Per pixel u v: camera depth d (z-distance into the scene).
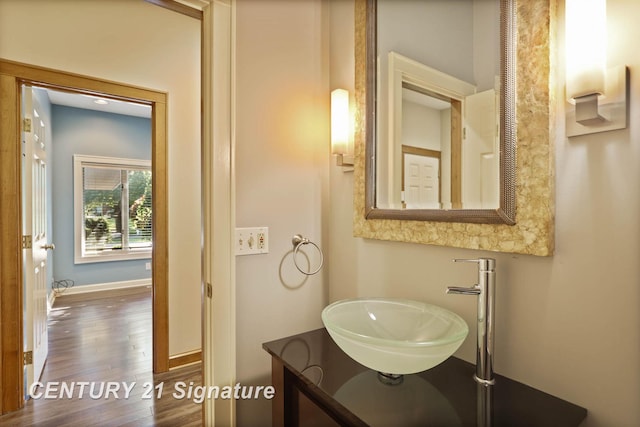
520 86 0.89
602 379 0.79
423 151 1.15
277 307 1.45
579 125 0.80
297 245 1.49
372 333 1.18
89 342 3.05
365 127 1.35
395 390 0.92
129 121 5.13
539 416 0.79
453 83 1.07
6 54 2.05
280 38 1.46
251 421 1.39
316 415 0.98
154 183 2.56
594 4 0.73
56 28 2.22
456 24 1.06
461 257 1.08
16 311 2.05
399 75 1.24
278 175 1.45
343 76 1.50
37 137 2.50
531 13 0.86
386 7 1.29
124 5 2.46
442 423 0.77
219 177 1.30
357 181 1.38
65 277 4.66
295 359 1.11
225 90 1.31
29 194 2.18
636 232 0.73
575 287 0.83
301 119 1.52
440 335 1.04
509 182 0.91
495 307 0.98
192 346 2.72
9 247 2.02
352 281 1.47
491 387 0.92
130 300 4.41
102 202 5.00
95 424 1.93
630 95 0.74
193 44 2.75
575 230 0.82
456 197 1.06
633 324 0.74
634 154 0.73
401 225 1.22
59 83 2.23
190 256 2.72
